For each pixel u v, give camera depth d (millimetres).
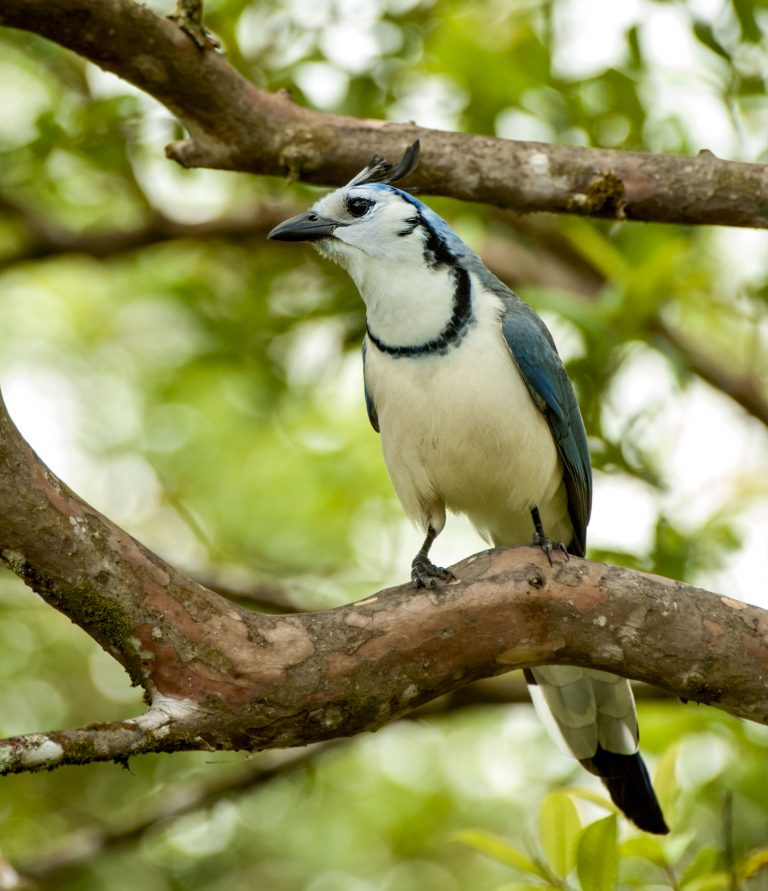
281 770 11633
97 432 14805
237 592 12219
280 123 8805
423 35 12422
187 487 14594
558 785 12180
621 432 11586
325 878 12875
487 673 7355
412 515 9578
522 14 13008
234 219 13547
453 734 13867
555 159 8719
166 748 6605
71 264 15047
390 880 13102
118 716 13828
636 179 8641
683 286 12484
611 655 7387
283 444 14602
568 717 9078
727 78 11391
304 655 6855
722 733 11172
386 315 8945
